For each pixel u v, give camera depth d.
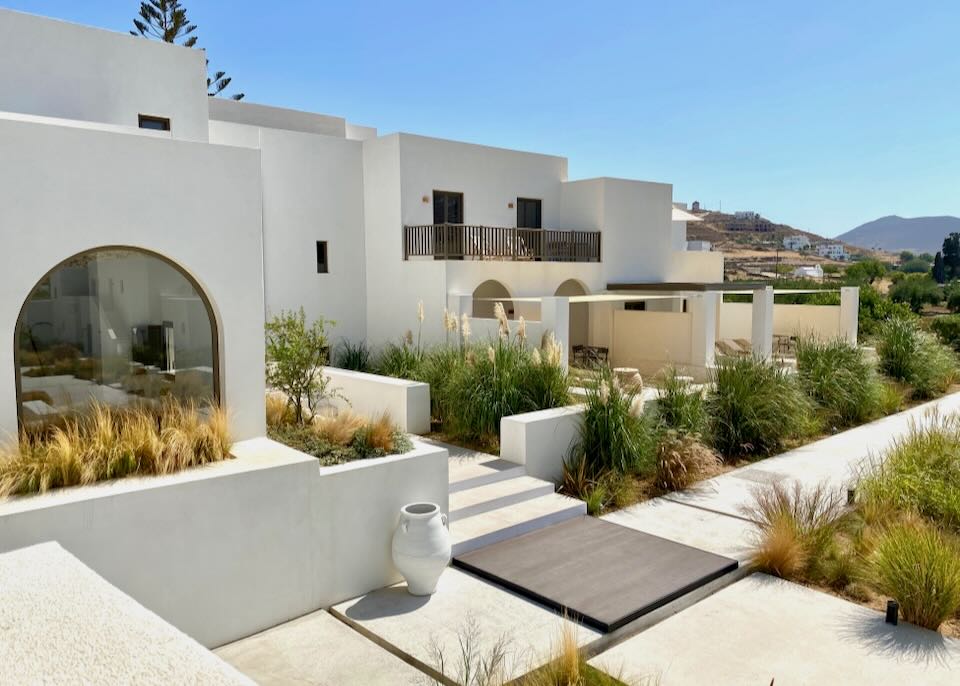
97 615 2.91
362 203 20.69
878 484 9.70
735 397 13.15
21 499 5.66
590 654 6.25
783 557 7.96
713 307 20.78
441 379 13.35
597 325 23.64
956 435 11.11
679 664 6.05
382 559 7.64
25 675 2.37
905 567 6.94
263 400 8.30
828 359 16.28
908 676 5.84
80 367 7.15
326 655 6.20
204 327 7.98
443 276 18.48
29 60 12.25
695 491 10.88
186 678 2.35
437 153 20.39
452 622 6.73
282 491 6.79
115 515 5.81
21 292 6.59
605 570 7.74
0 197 6.42
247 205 8.03
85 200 6.91
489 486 9.88
